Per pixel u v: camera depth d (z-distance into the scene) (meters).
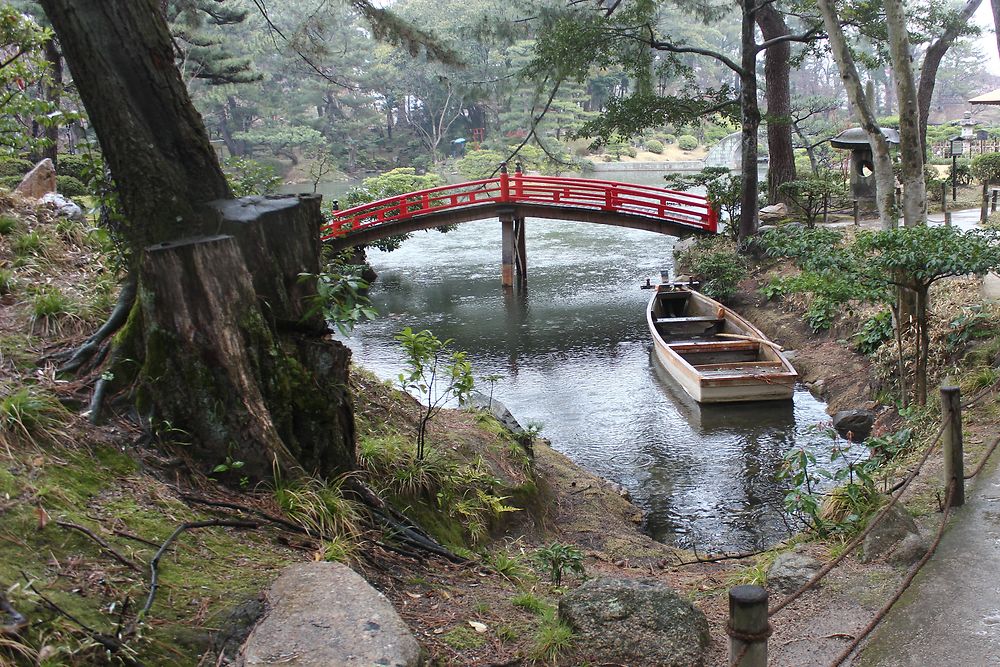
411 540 5.16
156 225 4.75
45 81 7.31
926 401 8.72
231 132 61.72
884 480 6.67
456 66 14.91
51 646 2.76
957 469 5.74
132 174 4.71
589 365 15.59
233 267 4.52
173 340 4.46
